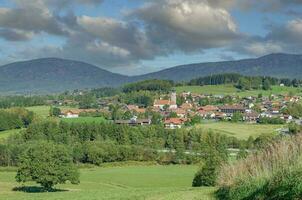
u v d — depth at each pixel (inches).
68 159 3093.0
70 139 6166.3
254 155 895.1
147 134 6220.5
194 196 950.4
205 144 5767.7
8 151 4970.5
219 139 5959.6
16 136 6348.4
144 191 1418.6
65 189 3206.2
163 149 5880.9
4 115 7637.8
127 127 6314.0
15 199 1480.1
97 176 4288.9
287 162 761.0
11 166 4881.9
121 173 4507.9
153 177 4207.7
